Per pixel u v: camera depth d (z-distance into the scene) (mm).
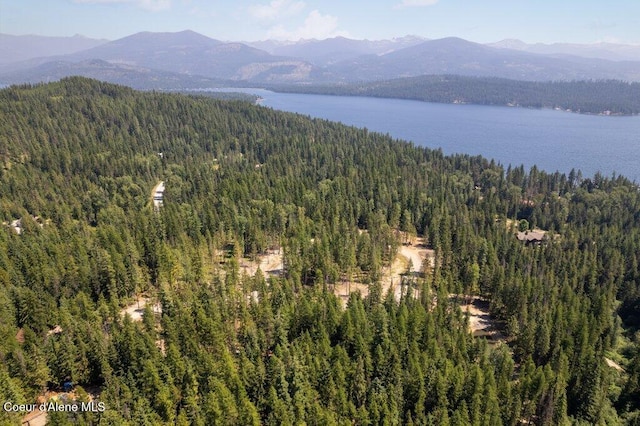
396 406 83562
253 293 130375
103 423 73312
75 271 125188
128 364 91500
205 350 96312
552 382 91938
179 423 77250
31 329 101062
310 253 146250
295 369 87188
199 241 153875
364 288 147625
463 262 149500
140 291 132250
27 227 163750
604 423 89250
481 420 83375
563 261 159000
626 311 146250
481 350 101750
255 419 77625
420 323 105438
